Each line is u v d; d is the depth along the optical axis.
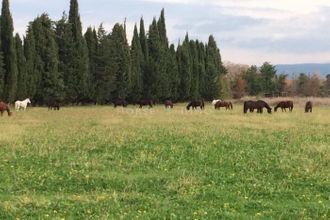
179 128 31.69
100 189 15.29
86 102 82.56
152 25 94.19
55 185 15.67
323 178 16.97
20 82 69.06
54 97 73.62
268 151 22.55
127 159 20.39
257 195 14.68
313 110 57.84
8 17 67.31
